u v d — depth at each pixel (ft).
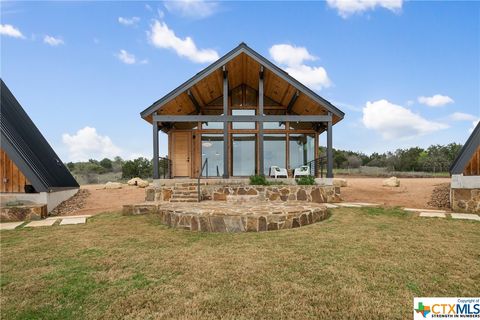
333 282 11.02
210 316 8.82
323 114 41.34
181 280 11.46
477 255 13.97
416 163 96.53
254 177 36.45
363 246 15.55
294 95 41.34
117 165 127.75
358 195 37.32
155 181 36.94
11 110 37.50
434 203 30.96
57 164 40.16
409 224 21.21
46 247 16.63
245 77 44.55
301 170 41.88
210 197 34.55
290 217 20.76
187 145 46.44
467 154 27.73
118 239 18.22
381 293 10.14
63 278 11.91
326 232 18.86
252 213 20.18
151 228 21.35
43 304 9.80
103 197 38.68
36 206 27.27
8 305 9.78
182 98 40.50
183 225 21.18
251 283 11.04
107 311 9.26
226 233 19.43
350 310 9.07
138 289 10.75
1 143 29.35
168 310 9.21
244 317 8.73
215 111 47.47
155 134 37.65
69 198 37.37
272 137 46.73
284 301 9.64
